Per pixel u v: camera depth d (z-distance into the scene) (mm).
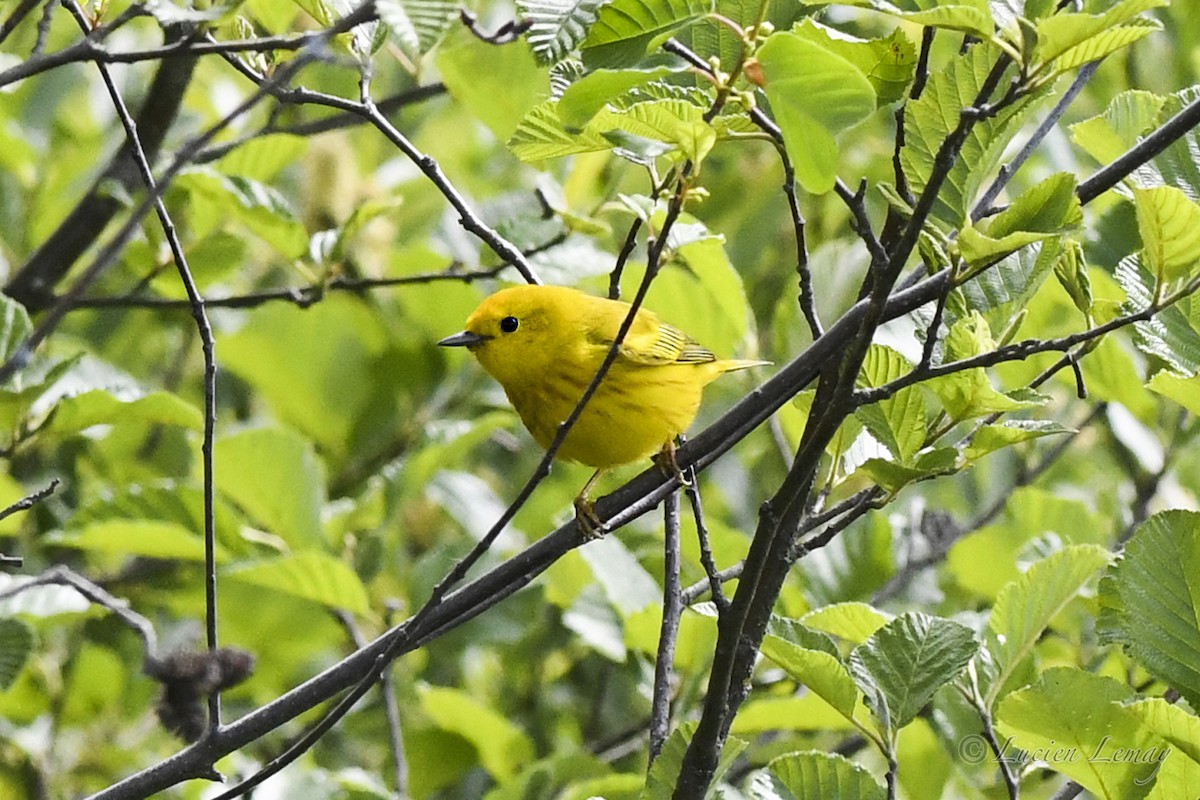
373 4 6199
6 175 13961
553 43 5684
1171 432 12000
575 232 11352
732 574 8008
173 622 13805
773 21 7379
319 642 13180
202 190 10891
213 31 9094
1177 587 7086
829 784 7203
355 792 10203
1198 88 8000
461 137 16562
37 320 11734
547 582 11852
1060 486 13906
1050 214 6297
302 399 13891
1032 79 5719
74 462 13680
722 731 6684
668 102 5777
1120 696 6785
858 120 5328
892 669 7223
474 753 12055
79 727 13086
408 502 12398
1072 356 6980
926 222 6348
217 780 7574
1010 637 7883
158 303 11133
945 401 6891
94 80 15953
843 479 7711
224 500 13242
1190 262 6270
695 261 10695
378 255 14273
